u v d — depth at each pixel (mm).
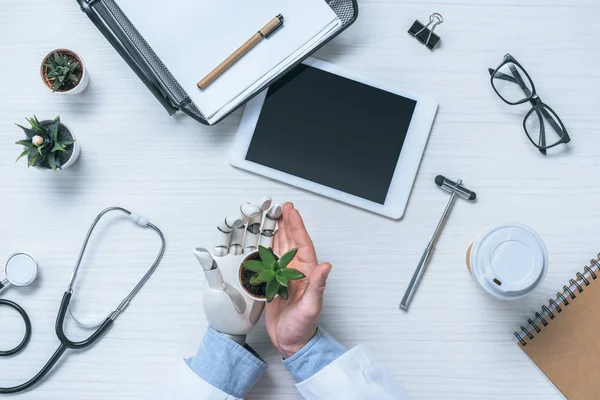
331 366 897
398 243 1033
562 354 980
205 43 977
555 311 994
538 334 999
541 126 1028
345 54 1041
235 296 882
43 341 1023
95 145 1037
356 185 1019
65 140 989
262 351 1021
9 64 1040
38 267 1027
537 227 1037
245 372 930
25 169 1036
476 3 1042
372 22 1042
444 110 1038
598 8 1043
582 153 1041
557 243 1034
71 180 1034
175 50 975
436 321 1030
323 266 813
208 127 1037
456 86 1041
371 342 1028
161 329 1024
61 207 1033
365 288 1031
